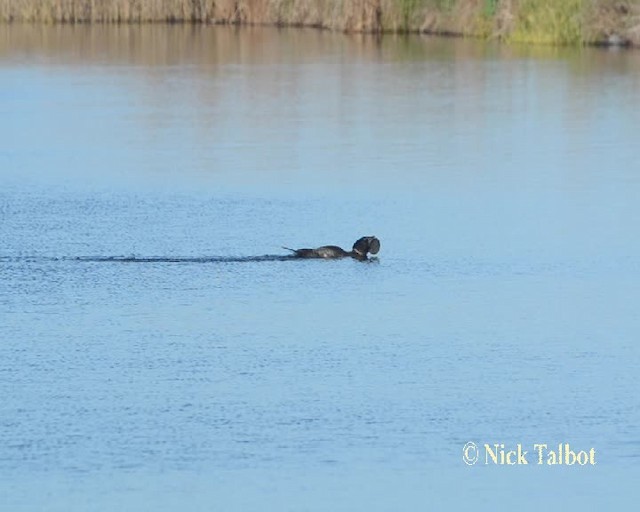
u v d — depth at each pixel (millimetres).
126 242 66688
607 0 172125
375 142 97438
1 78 139500
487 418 45031
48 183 81625
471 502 39469
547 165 88062
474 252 65375
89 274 61250
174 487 39906
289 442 42906
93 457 41781
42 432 43469
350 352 51156
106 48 172375
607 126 105250
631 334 53531
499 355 51094
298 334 53094
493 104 118438
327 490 39969
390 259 64125
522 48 170125
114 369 49062
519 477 41125
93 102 119812
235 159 90125
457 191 79438
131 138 99125
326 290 59125
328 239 67625
